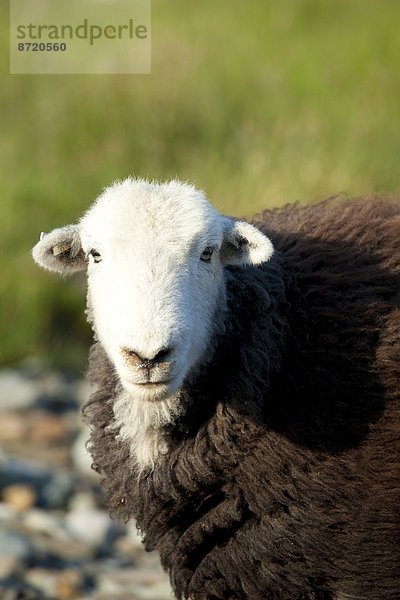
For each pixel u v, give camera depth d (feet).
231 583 55.62
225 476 55.11
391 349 55.83
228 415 54.65
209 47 181.57
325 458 54.54
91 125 158.40
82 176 149.89
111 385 57.77
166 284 52.44
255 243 54.65
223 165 146.51
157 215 54.60
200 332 53.88
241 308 55.72
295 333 56.08
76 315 139.33
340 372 55.42
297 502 54.44
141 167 149.28
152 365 50.62
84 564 86.53
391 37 186.80
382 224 60.64
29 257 141.49
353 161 144.97
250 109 163.43
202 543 56.39
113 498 58.59
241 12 204.74
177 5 211.61
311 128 154.40
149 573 85.71
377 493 54.24
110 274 53.83
